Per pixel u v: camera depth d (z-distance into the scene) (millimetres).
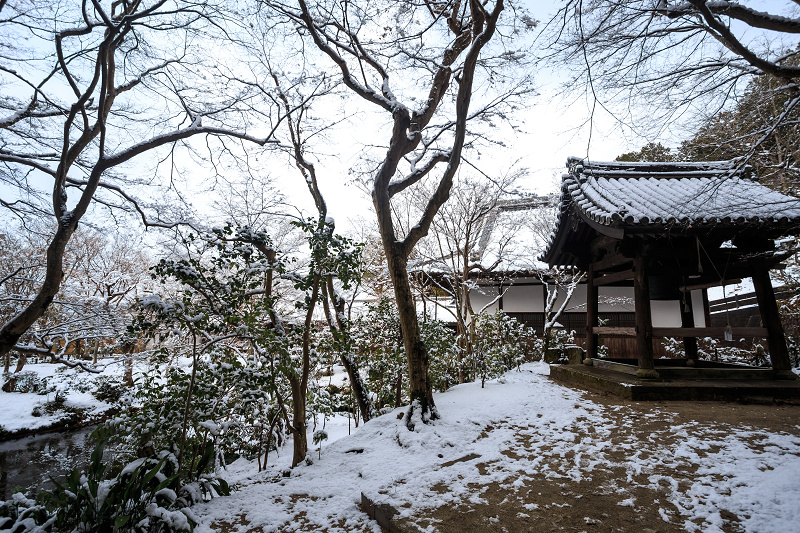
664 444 4309
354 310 12734
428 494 3535
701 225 5758
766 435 4367
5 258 14367
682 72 4969
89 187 7309
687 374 6660
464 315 11789
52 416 14430
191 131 8305
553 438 4816
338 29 7414
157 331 4883
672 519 2867
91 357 20375
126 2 7344
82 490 3131
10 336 6855
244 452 7988
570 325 13891
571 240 8367
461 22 7234
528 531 2842
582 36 4527
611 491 3369
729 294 14289
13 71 7289
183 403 4312
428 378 5863
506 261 13641
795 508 2832
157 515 3057
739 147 7508
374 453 4840
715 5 3740
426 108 6953
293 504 3756
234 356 5324
